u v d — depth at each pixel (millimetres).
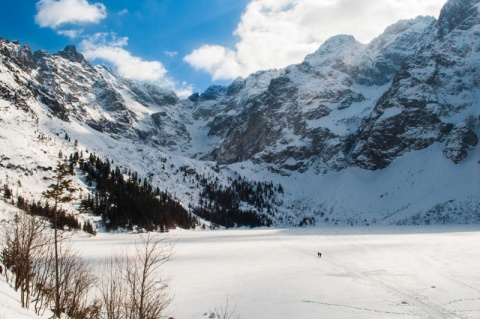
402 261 85688
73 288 29078
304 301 53312
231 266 81562
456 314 47062
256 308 50188
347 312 48344
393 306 50438
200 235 188250
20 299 23297
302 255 100312
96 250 95562
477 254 92625
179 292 56531
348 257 95312
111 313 24250
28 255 26047
